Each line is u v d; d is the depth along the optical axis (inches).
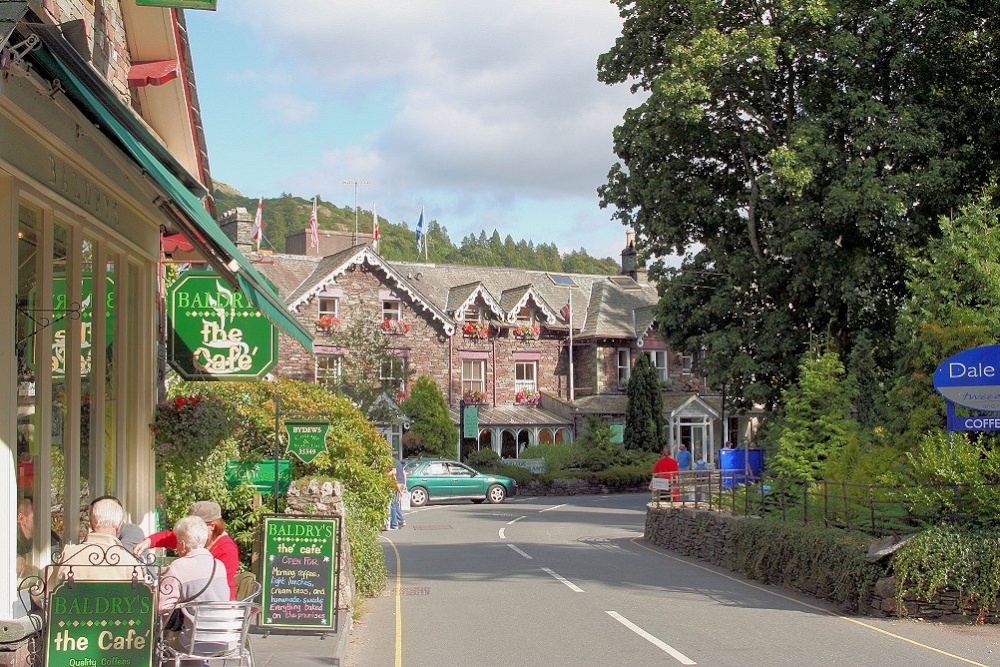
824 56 1125.1
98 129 321.1
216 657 281.6
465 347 2015.3
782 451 785.6
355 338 1675.7
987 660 396.8
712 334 1201.4
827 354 812.0
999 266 622.5
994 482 536.4
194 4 305.9
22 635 269.4
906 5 1045.2
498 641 437.1
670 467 970.7
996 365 527.8
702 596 575.2
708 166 1257.4
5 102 271.9
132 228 434.0
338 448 606.9
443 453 1781.5
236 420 556.4
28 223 306.8
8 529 276.5
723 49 1092.5
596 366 2142.0
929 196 1032.2
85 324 374.9
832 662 391.5
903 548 498.0
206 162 510.0
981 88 1099.9
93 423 383.6
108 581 258.5
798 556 592.7
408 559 770.2
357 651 416.8
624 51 1248.8
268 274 1872.5
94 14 395.9
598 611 518.9
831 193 1039.6
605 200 1284.4
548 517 1244.5
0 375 279.3
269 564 419.2
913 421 612.7
